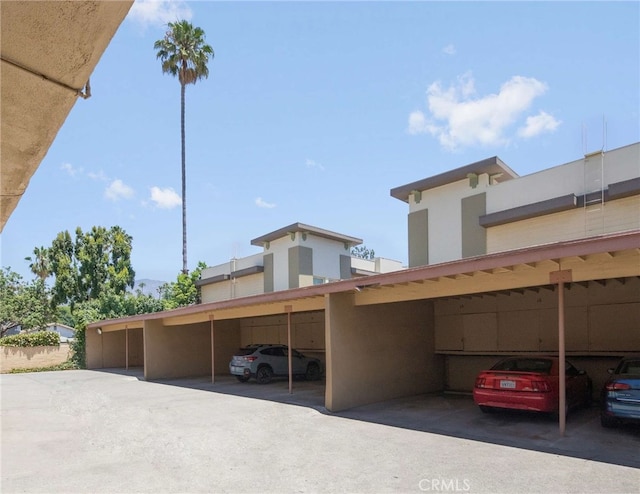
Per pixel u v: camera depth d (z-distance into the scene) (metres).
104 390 16.56
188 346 21.55
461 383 14.58
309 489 5.87
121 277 41.50
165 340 20.89
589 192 14.04
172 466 6.99
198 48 38.62
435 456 7.16
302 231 26.72
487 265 8.18
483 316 14.13
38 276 47.22
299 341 20.56
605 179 13.86
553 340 12.92
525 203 15.67
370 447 7.78
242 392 14.95
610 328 12.08
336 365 11.27
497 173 17.20
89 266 40.97
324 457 7.25
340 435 8.68
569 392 9.71
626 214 13.33
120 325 24.36
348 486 5.95
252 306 15.26
